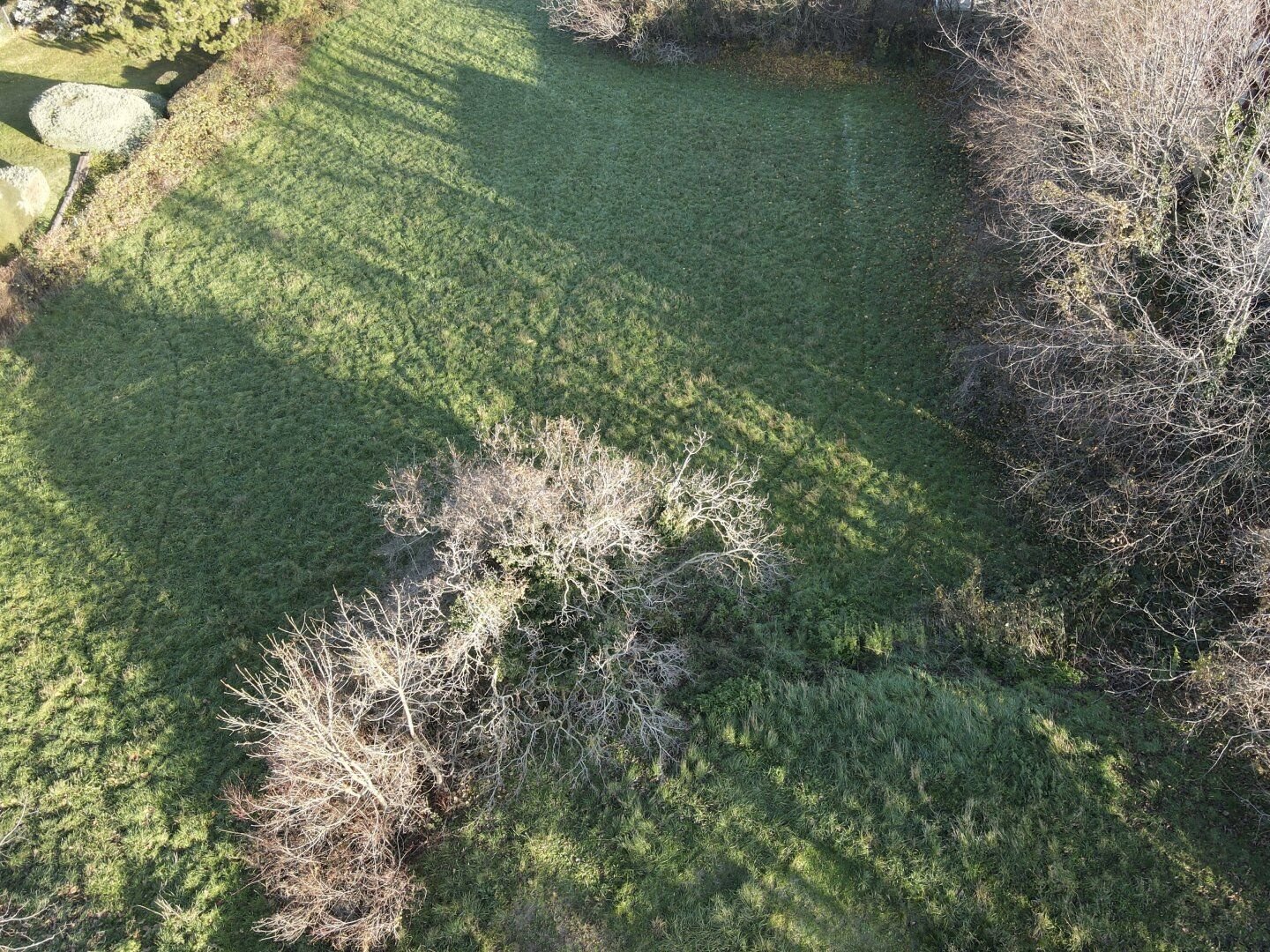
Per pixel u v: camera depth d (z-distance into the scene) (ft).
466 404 67.87
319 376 71.15
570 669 45.11
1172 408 46.29
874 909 38.58
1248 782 40.68
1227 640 43.50
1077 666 47.37
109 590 57.72
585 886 40.60
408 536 54.49
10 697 52.42
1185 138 51.85
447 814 43.83
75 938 41.91
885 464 59.93
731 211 84.64
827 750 44.14
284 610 55.72
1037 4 73.46
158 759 48.83
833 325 71.05
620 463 51.39
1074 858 38.83
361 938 38.75
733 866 40.57
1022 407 57.67
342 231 85.87
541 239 83.30
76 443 67.46
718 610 51.06
